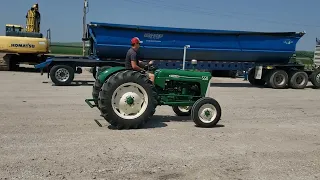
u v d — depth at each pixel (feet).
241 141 20.29
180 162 16.12
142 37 52.65
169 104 23.90
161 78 24.09
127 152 17.30
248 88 55.36
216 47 55.88
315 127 25.07
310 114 30.68
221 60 57.57
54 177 13.84
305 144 20.06
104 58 53.31
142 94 22.48
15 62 77.00
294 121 27.25
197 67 56.85
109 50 51.85
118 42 51.75
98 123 23.77
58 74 49.57
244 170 15.40
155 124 24.29
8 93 38.86
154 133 21.44
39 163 15.37
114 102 21.85
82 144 18.51
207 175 14.65
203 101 23.50
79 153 16.93
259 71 57.52
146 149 17.93
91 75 71.05
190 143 19.38
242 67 59.11
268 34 57.98
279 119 27.96
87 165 15.30
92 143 18.75
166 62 55.52
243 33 56.65
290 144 19.95
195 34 54.85
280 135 22.17
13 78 58.80
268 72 57.57
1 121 23.79
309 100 41.04
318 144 20.11
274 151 18.42
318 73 58.18
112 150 17.56
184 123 24.91
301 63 61.31
